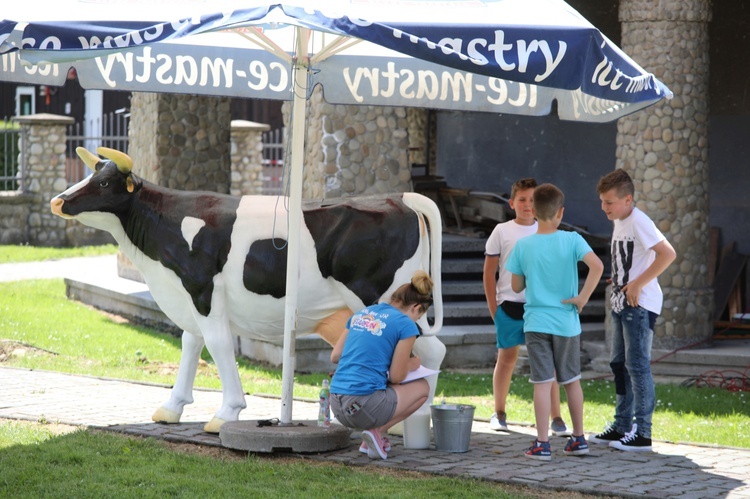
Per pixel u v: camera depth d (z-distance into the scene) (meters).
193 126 15.05
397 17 5.86
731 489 6.07
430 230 7.38
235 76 7.90
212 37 7.84
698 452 7.17
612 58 5.98
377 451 6.69
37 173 22.55
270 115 30.91
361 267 7.17
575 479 6.25
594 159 15.89
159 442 7.06
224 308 7.26
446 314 12.44
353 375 6.56
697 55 11.20
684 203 11.20
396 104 7.81
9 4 5.98
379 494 5.76
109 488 5.87
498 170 17.48
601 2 15.41
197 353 7.66
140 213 7.26
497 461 6.75
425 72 7.75
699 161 11.28
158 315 13.59
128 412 8.07
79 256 21.12
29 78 7.41
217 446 7.01
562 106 7.50
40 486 5.90
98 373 10.27
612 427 7.41
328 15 5.42
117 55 7.60
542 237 6.92
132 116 16.11
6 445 6.85
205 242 7.16
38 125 22.52
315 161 12.47
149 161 15.17
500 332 7.74
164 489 5.85
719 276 13.66
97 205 7.17
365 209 7.23
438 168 18.97
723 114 14.19
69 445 6.84
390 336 6.61
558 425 7.73
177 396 7.64
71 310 14.60
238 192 23.59
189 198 7.32
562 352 6.86
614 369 7.38
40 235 22.62
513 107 7.56
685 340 11.28
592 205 15.94
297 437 6.75
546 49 5.60
